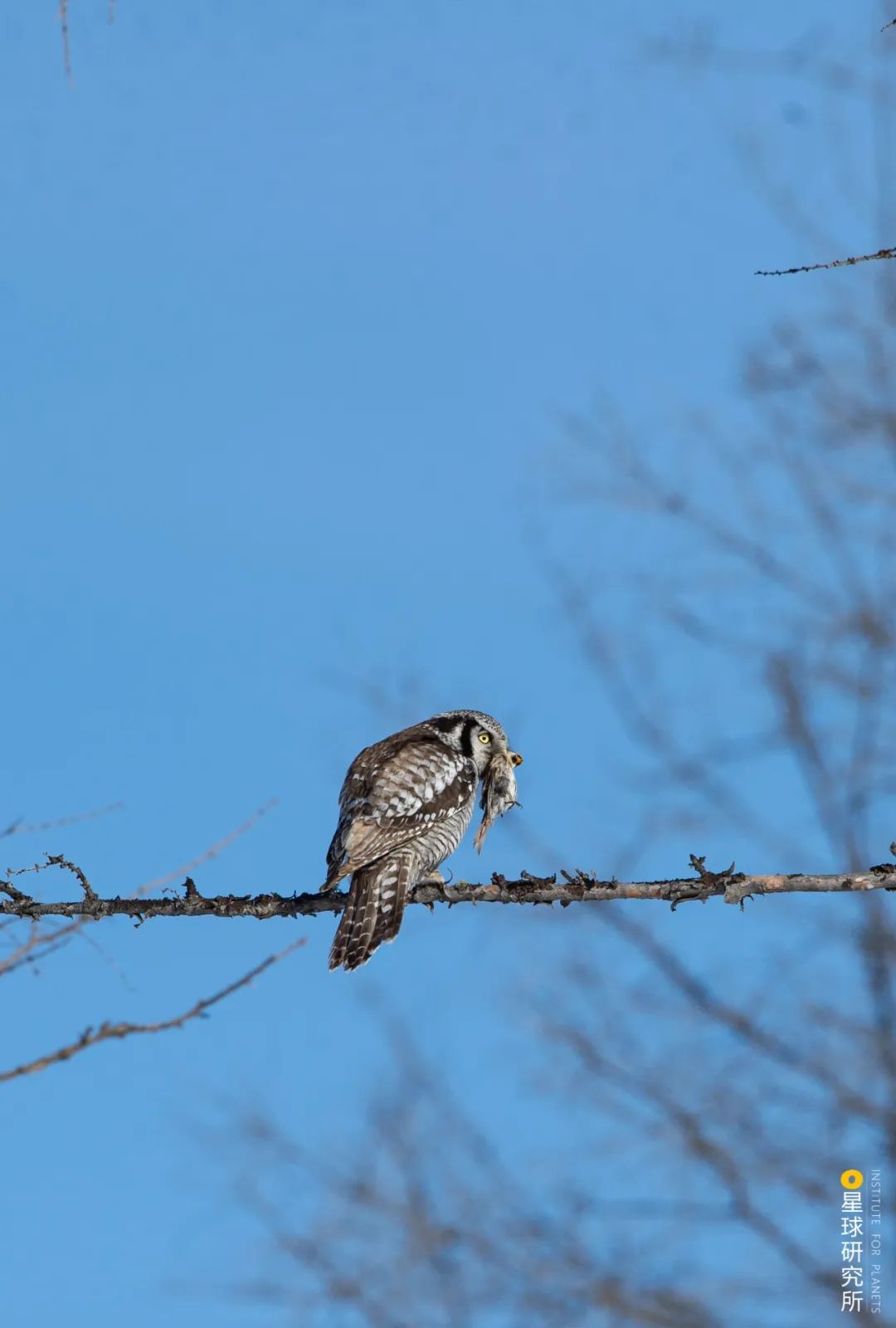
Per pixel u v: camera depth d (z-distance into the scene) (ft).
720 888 36.76
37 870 35.91
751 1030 34.86
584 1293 32.30
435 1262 32.71
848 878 36.11
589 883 37.40
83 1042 20.81
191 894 38.32
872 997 34.91
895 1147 33.32
